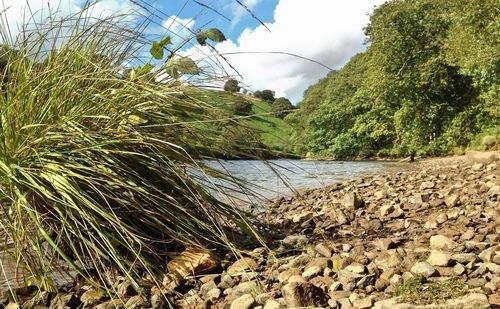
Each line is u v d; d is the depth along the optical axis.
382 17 29.31
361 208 5.20
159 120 3.21
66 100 2.96
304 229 3.99
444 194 5.62
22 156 2.81
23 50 3.01
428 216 4.29
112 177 2.81
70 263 2.41
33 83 2.98
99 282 2.87
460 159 18.73
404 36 28.75
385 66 29.69
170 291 2.64
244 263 2.92
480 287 2.19
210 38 3.19
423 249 2.96
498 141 20.77
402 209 4.87
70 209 2.72
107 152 2.84
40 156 2.81
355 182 9.88
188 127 3.33
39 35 3.04
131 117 3.13
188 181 3.19
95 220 2.61
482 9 18.53
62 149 2.89
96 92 3.03
